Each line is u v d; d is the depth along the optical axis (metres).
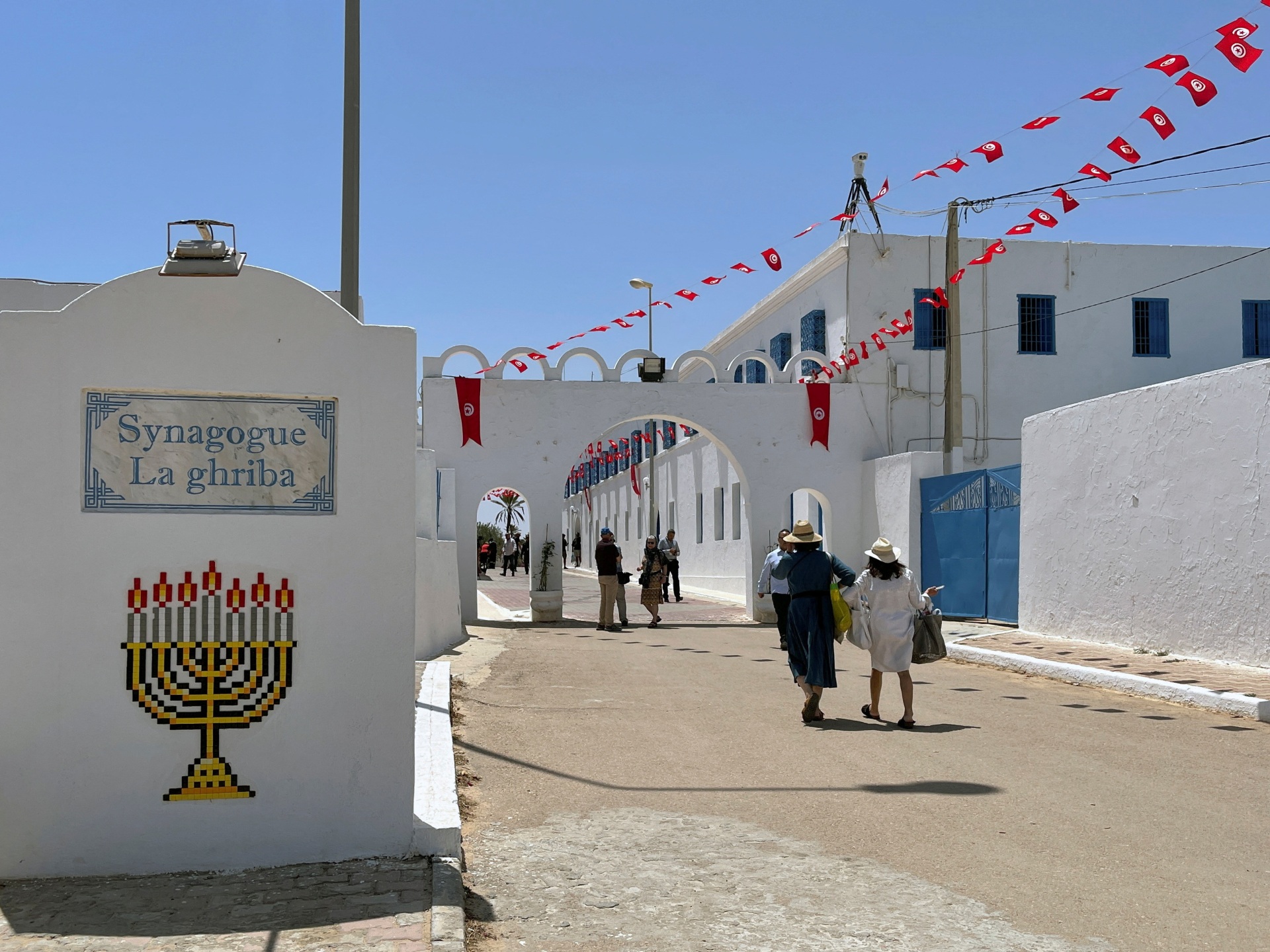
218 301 5.49
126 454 5.39
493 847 6.20
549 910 5.20
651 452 43.38
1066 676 12.97
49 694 5.31
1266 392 11.95
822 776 7.89
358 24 9.91
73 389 5.35
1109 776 7.84
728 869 5.80
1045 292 25.53
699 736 9.48
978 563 19.53
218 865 5.42
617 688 12.55
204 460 5.45
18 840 5.27
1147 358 25.89
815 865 5.85
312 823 5.52
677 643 18.52
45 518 5.32
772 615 23.52
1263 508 12.02
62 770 5.31
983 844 6.19
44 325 5.34
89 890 5.11
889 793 7.38
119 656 5.36
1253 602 12.20
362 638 5.57
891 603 10.16
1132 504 14.39
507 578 50.91
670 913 5.15
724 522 33.50
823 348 26.45
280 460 5.52
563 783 7.70
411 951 4.39
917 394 24.50
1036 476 16.73
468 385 23.14
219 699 5.45
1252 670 12.09
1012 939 4.78
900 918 5.05
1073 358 25.56
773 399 24.08
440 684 11.11
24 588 5.30
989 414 25.08
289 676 5.50
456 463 23.11
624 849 6.16
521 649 17.14
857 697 11.91
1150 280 25.98
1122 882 5.51
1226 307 26.30
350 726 5.56
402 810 5.62
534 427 23.34
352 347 5.59
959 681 13.30
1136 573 14.31
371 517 5.59
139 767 5.38
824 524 25.08
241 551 5.47
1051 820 6.66
